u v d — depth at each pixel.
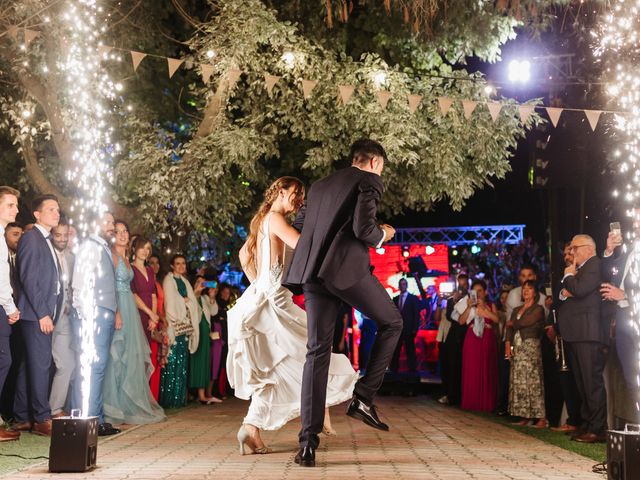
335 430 7.23
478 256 20.30
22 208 13.27
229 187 11.99
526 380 8.19
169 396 9.91
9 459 5.14
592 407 6.73
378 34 12.27
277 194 5.73
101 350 6.78
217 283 12.09
